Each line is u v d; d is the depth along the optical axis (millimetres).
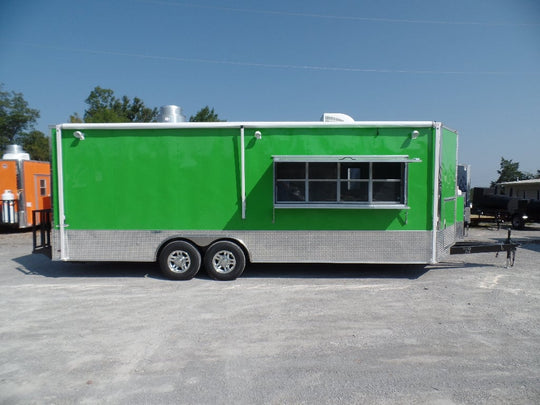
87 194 6898
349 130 6719
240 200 6859
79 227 6930
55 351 3939
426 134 6660
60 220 6887
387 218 6758
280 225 6840
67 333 4406
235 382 3324
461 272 7445
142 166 6871
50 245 7852
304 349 3975
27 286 6434
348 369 3549
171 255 6859
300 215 6812
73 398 3078
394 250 6781
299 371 3514
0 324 4695
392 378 3385
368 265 8086
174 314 5039
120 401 3031
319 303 5488
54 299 5699
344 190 6738
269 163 6785
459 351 3922
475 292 6051
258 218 6844
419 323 4699
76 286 6434
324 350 3949
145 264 8203
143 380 3359
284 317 4918
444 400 3041
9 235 13180
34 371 3527
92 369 3559
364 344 4094
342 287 6344
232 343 4125
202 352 3912
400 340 4195
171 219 6898
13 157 13266
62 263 8336
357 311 5137
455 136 7586
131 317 4926
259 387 3242
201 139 6836
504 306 5355
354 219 6789
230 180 6840
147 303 5504
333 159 6539
